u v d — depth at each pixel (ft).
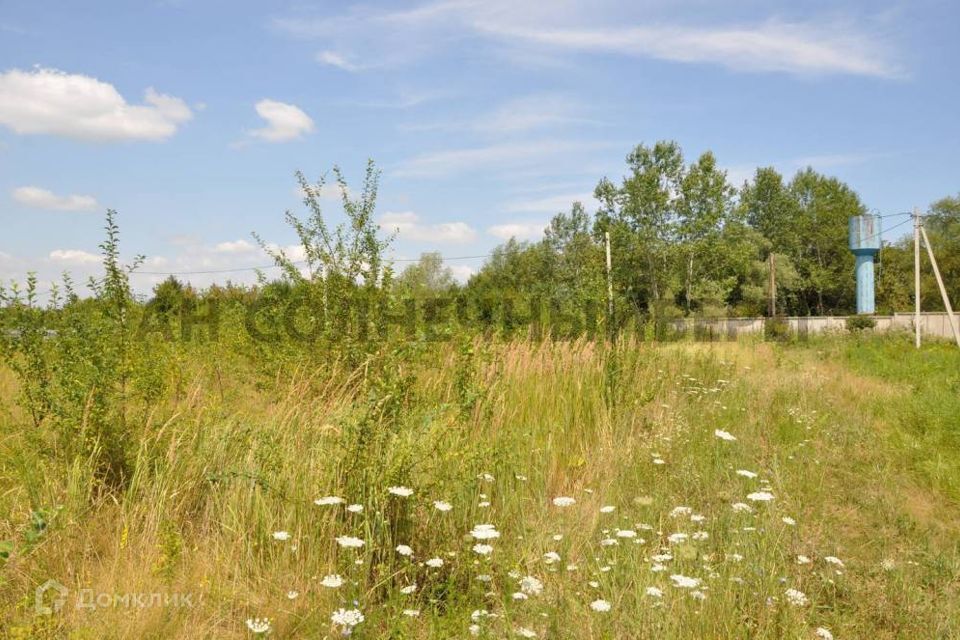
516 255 174.81
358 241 28.76
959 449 23.31
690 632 10.00
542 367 26.94
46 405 15.69
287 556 12.01
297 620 10.58
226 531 12.88
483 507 14.65
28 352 15.94
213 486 14.06
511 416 21.88
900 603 12.23
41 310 16.42
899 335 92.38
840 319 115.34
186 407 17.44
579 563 12.96
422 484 13.62
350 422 13.70
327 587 11.00
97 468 14.52
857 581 13.28
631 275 130.11
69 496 13.12
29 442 14.96
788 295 185.06
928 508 18.40
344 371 24.32
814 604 11.64
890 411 30.30
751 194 198.18
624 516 14.85
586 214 177.99
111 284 17.02
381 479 12.74
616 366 27.22
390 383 14.96
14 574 11.10
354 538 10.91
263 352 27.20
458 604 11.22
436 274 143.13
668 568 11.78
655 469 19.62
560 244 177.17
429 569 12.24
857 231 126.31
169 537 11.60
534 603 10.87
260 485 13.41
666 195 133.69
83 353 15.80
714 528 14.65
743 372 40.83
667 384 31.45
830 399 33.63
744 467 20.12
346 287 27.73
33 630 9.42
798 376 40.16
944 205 191.52
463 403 16.17
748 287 163.63
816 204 194.08
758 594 11.13
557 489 17.88
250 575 11.95
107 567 11.59
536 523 14.58
